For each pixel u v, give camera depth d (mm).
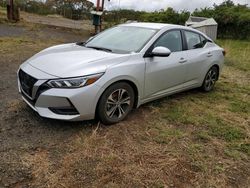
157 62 4629
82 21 28203
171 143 3910
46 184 2922
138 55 4387
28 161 3244
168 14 27297
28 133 3820
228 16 26219
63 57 4168
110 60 4098
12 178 2963
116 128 4168
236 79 8078
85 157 3400
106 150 3582
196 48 5695
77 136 3834
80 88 3709
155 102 5301
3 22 16203
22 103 4707
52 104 3723
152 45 4625
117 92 4168
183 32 5414
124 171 3209
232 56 12586
